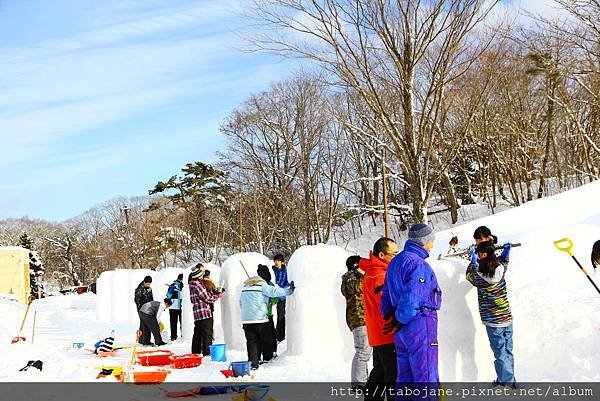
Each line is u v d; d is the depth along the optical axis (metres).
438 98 16.97
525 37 46.75
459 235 17.92
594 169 30.47
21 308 28.59
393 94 19.34
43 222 92.44
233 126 45.19
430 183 17.42
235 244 45.47
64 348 13.91
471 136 34.31
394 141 17.12
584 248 10.77
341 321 10.31
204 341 11.80
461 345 7.32
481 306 7.10
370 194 42.91
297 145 42.25
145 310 14.38
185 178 49.34
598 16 22.25
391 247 6.43
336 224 43.03
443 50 16.66
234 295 12.48
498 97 33.59
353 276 7.64
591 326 7.40
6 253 36.22
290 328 10.52
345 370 9.21
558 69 24.78
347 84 17.62
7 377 9.43
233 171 47.06
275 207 41.69
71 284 71.94
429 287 5.65
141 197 78.69
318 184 40.97
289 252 40.25
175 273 17.89
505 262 7.18
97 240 66.94
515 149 35.28
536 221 18.22
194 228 48.84
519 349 7.68
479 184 39.78
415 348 5.57
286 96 43.00
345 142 41.25
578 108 33.56
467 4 16.16
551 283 9.20
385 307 5.88
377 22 16.38
